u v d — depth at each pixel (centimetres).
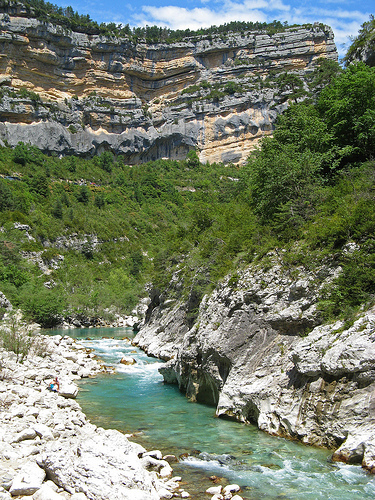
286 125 2480
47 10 13462
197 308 2239
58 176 10669
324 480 993
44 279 6247
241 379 1507
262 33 14050
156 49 14288
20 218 7419
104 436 1126
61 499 819
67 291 6388
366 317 1180
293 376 1335
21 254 6525
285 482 990
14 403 1429
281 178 1905
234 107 12862
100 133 12706
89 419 1523
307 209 1758
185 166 12725
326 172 2244
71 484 895
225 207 3378
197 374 1808
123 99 13475
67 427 1235
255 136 12500
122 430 1395
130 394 1942
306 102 3253
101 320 5950
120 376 2378
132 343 3738
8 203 7712
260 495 931
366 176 1742
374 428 1061
